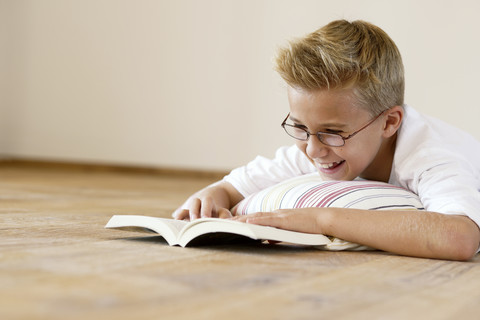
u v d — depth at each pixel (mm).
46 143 5477
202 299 614
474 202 1076
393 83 1260
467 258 1014
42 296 592
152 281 690
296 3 4582
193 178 4766
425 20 4168
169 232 1014
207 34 4898
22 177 3637
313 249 1070
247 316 556
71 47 5367
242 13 4773
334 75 1144
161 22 5055
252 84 4766
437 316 612
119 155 5246
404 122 1298
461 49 4078
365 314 597
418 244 1014
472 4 4039
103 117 5289
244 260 892
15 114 5566
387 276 825
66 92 5398
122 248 946
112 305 567
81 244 976
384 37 1288
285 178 1518
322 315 579
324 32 1234
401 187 1297
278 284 719
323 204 1156
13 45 5543
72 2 5340
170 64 5043
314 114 1174
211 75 4902
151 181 4027
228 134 4863
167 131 5074
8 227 1184
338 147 1199
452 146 1310
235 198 1518
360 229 1037
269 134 4723
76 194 2465
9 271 712
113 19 5219
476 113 4047
